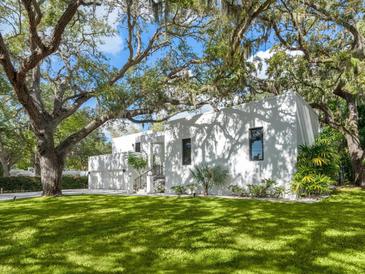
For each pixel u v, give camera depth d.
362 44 12.34
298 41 13.65
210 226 6.02
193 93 13.72
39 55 9.72
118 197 12.20
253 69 14.19
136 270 3.79
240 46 11.16
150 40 13.43
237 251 4.46
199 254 4.36
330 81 15.57
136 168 17.97
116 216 7.44
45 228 6.22
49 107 21.56
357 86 12.82
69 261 4.17
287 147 11.44
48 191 13.34
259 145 12.38
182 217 7.05
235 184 12.95
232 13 8.88
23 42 13.47
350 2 12.24
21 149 26.45
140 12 12.30
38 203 10.40
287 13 12.80
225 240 5.02
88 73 14.17
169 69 14.54
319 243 4.81
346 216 6.93
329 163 11.45
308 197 10.82
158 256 4.32
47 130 13.38
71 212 8.20
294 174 10.93
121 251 4.58
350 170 17.17
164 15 10.40
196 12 11.52
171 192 15.54
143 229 5.91
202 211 7.86
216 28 11.54
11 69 10.27
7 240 5.34
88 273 3.71
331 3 12.05
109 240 5.18
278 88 15.35
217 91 13.46
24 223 6.77
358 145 15.73
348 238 5.07
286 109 11.62
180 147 15.41
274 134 11.88
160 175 18.91
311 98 16.06
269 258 4.15
